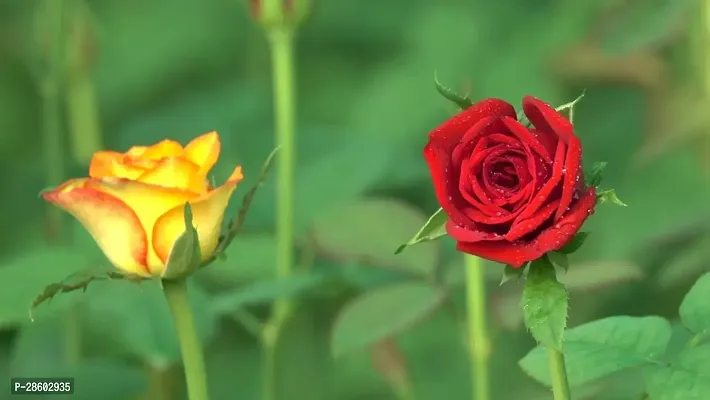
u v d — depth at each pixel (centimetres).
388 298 137
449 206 109
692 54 167
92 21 180
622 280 134
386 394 181
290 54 157
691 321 120
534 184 109
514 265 108
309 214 169
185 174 118
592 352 120
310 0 157
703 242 150
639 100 196
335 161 177
